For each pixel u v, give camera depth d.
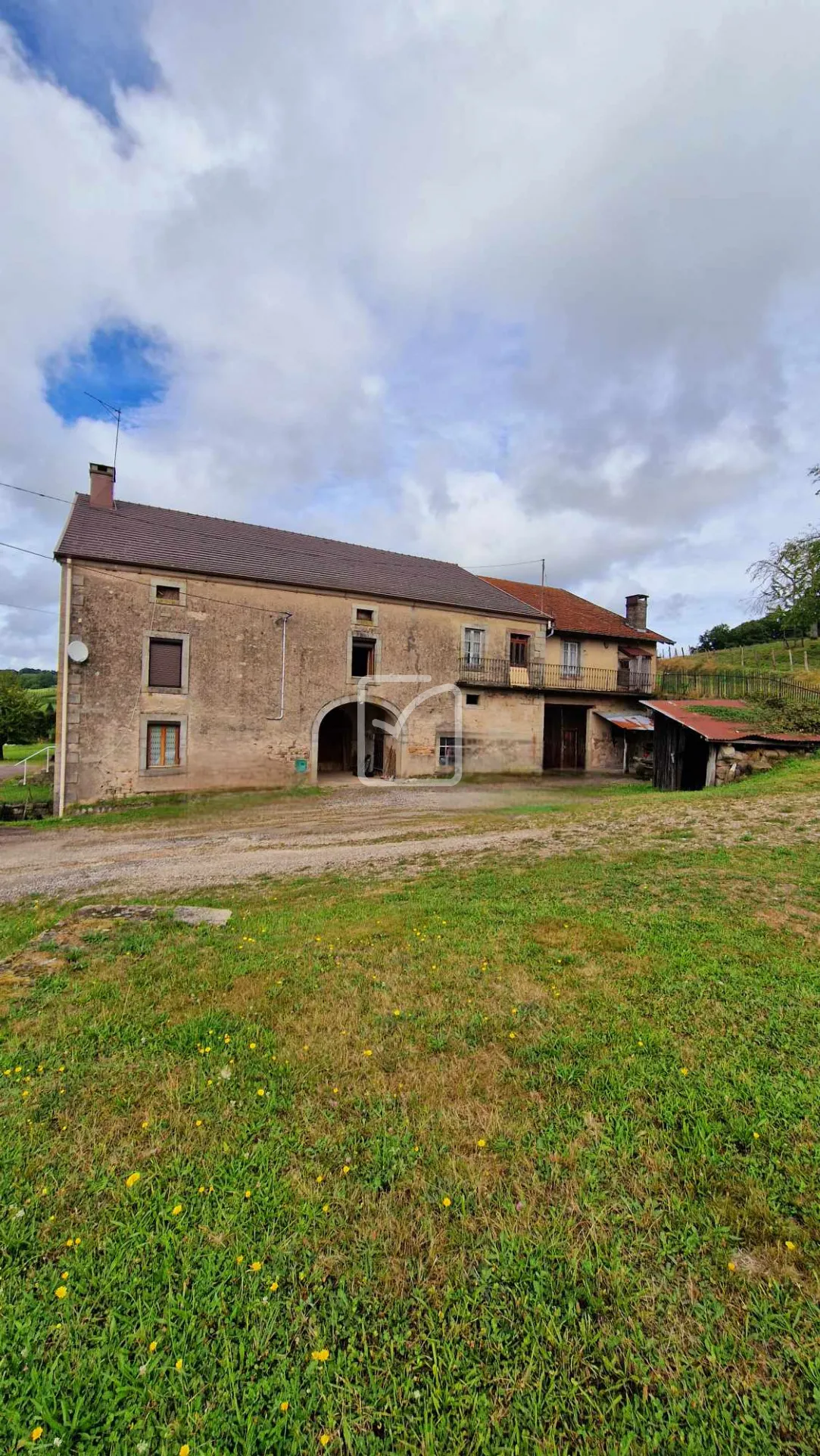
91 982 3.88
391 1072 2.77
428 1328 1.60
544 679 20.80
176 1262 1.81
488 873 6.33
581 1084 2.61
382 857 7.62
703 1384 1.46
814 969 3.68
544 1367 1.51
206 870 7.52
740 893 5.17
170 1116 2.48
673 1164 2.13
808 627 26.42
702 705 16.06
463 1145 2.26
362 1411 1.41
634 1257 1.79
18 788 18.25
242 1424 1.39
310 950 4.31
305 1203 2.00
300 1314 1.64
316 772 16.92
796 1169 2.08
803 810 8.37
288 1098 2.59
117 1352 1.55
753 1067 2.69
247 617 15.86
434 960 4.05
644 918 4.66
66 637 13.74
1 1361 1.54
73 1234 1.91
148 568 14.60
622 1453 1.32
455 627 19.30
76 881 7.21
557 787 16.95
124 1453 1.34
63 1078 2.78
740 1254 1.79
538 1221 1.92
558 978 3.69
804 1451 1.32
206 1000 3.58
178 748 15.00
